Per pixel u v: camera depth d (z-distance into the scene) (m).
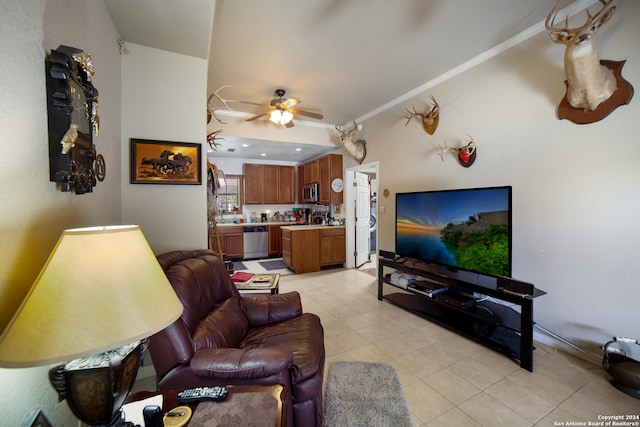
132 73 2.07
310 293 3.79
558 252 2.24
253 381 1.24
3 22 0.67
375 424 1.50
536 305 2.37
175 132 2.21
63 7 1.04
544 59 2.28
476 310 2.44
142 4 1.64
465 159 2.90
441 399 1.70
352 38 2.46
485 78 2.73
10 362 0.54
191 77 2.25
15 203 0.71
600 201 2.01
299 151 5.70
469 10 2.12
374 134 4.34
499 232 2.25
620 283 1.93
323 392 1.76
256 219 6.70
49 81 0.88
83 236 0.66
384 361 2.12
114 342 0.61
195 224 2.29
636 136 1.84
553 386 1.82
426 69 3.04
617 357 1.83
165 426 0.81
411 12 2.13
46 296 0.60
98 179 1.46
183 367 1.27
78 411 0.67
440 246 2.73
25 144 0.76
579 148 2.10
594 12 2.00
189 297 1.47
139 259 0.73
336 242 5.28
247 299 2.11
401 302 3.19
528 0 2.02
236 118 4.38
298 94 3.72
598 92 1.93
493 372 1.98
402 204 3.16
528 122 2.41
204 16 1.76
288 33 2.37
